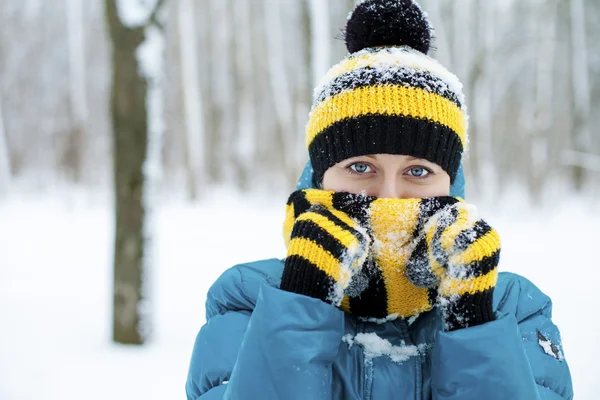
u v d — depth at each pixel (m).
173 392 3.61
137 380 3.79
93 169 20.66
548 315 1.56
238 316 1.47
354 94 1.37
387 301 1.35
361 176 1.39
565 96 20.17
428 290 1.35
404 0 1.53
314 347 1.20
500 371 1.18
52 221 12.33
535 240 9.29
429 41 1.57
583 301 5.36
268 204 16.36
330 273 1.23
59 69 23.50
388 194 1.35
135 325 4.46
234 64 20.94
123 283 4.46
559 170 18.84
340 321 1.23
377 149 1.34
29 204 15.76
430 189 1.39
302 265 1.24
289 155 18.20
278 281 1.50
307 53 5.71
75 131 18.95
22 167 23.06
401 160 1.36
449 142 1.39
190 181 16.55
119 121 4.49
